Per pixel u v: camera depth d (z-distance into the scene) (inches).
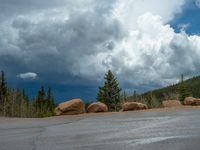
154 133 361.7
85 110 940.0
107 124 502.6
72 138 356.5
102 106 927.7
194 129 376.2
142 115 666.2
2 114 2512.3
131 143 302.2
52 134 402.9
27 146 317.4
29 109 2706.7
